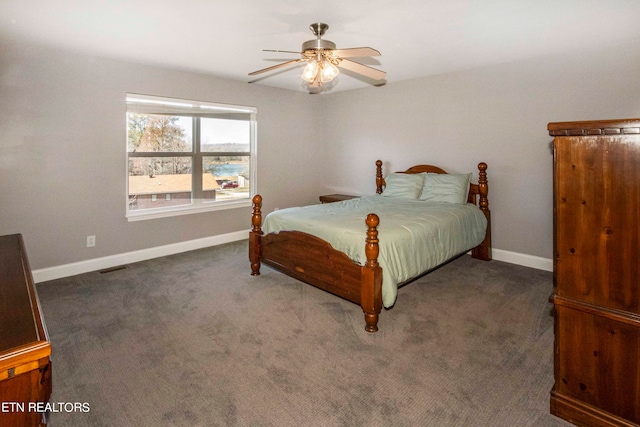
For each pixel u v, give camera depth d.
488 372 2.04
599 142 1.44
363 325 2.61
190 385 1.92
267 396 1.83
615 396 1.49
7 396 0.79
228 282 3.47
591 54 3.40
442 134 4.55
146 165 4.20
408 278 2.78
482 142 4.20
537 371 2.04
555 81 3.62
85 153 3.66
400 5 2.38
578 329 1.57
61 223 3.57
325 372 2.04
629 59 3.19
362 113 5.41
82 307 2.89
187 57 3.66
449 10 2.46
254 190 5.20
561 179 1.55
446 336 2.45
